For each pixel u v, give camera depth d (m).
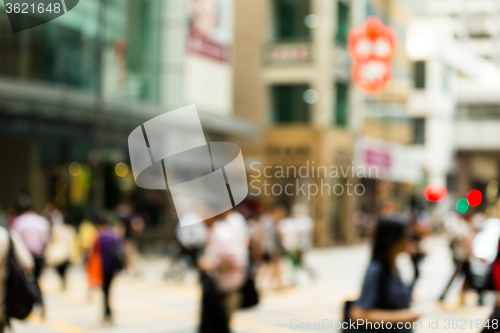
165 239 21.14
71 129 17.98
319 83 28.20
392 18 35.75
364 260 22.25
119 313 10.46
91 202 20.72
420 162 39.75
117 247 9.65
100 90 17.69
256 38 28.70
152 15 21.56
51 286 14.12
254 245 13.29
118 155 20.91
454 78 44.16
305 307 11.17
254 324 9.30
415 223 12.51
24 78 19.19
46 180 21.16
